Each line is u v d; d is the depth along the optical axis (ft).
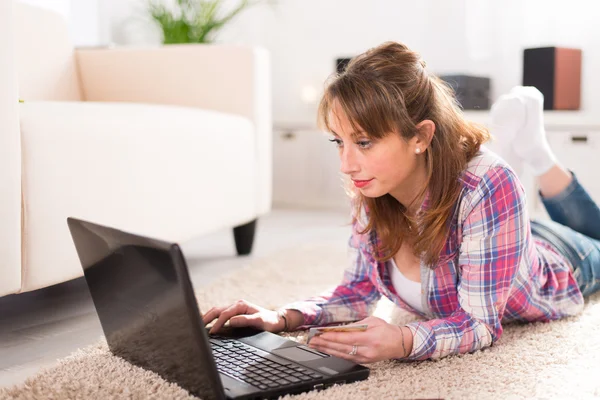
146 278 3.23
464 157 4.07
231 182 7.77
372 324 3.95
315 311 4.71
